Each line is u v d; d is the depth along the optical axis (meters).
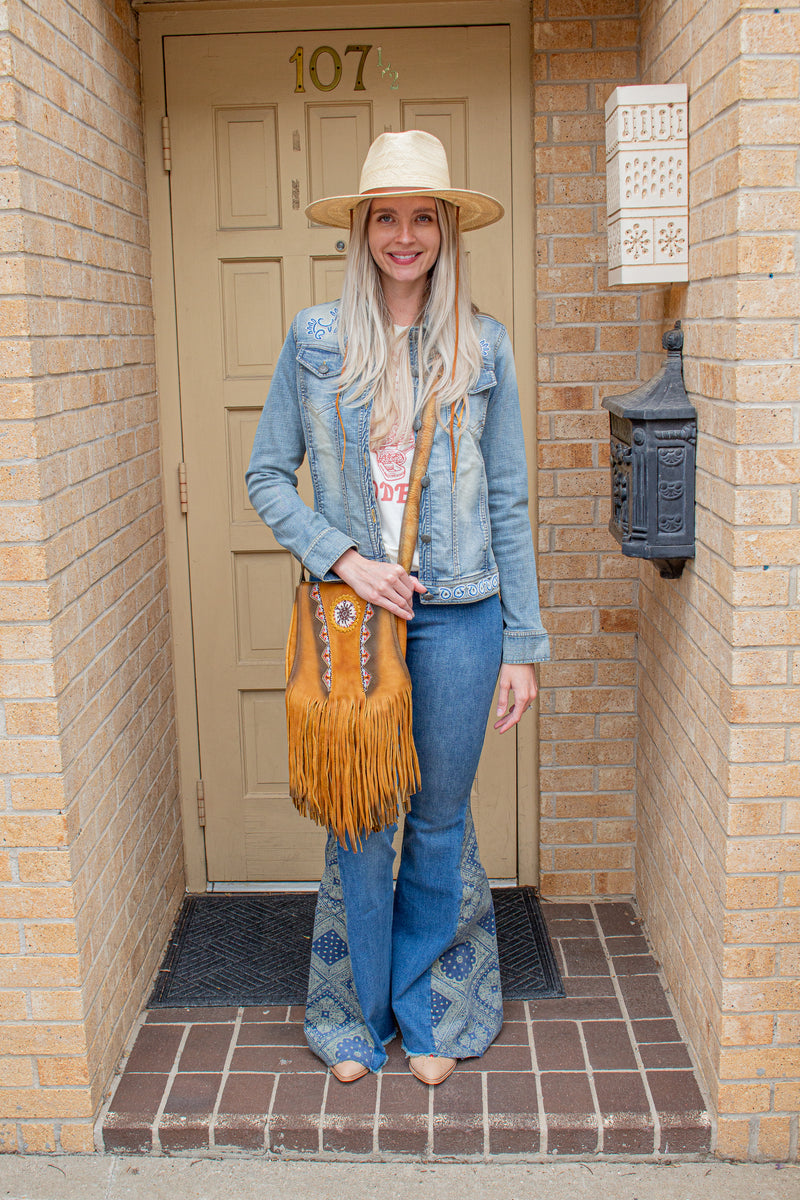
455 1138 2.16
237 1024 2.50
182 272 2.86
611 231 2.37
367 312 2.05
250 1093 2.25
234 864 3.15
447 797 2.19
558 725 2.95
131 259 2.65
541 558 2.87
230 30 2.76
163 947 2.82
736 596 1.94
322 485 2.12
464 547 2.10
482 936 2.41
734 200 1.88
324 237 2.84
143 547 2.72
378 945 2.24
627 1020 2.46
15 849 2.05
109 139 2.47
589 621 2.89
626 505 2.27
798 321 1.87
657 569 2.59
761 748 1.99
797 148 1.83
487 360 2.10
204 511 2.97
